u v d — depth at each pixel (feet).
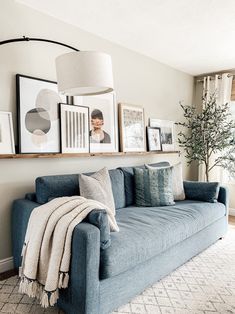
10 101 7.06
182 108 13.89
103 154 9.26
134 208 8.55
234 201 13.55
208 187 9.73
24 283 5.17
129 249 5.39
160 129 12.40
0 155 6.55
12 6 6.98
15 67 7.13
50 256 5.05
